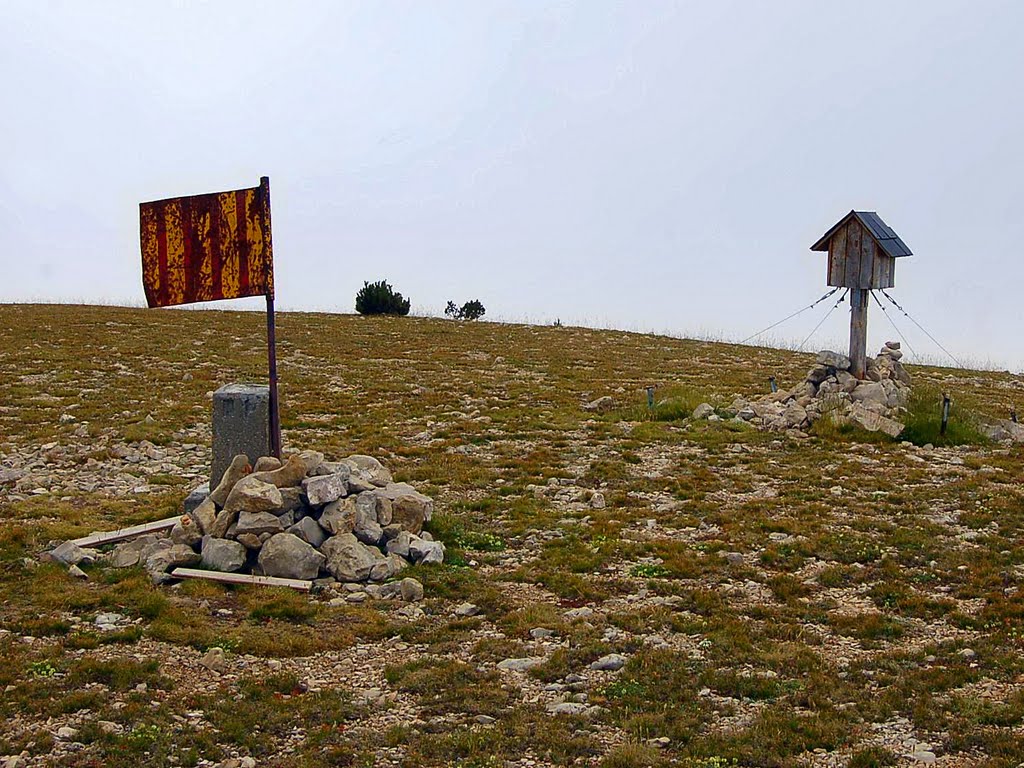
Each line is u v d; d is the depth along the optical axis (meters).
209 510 12.04
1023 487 15.64
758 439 19.14
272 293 12.66
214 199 12.41
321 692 8.53
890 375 21.80
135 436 18.47
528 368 29.03
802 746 7.61
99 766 7.13
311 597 10.88
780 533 13.37
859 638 9.91
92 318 36.34
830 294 21.36
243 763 7.27
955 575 11.78
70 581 10.92
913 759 7.40
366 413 21.75
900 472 16.66
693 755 7.46
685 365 30.72
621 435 19.64
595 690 8.62
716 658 9.30
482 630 10.11
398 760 7.41
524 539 13.16
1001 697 8.43
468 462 17.36
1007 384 29.69
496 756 7.41
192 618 10.02
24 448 17.78
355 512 12.09
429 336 35.66
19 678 8.48
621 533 13.38
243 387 13.13
